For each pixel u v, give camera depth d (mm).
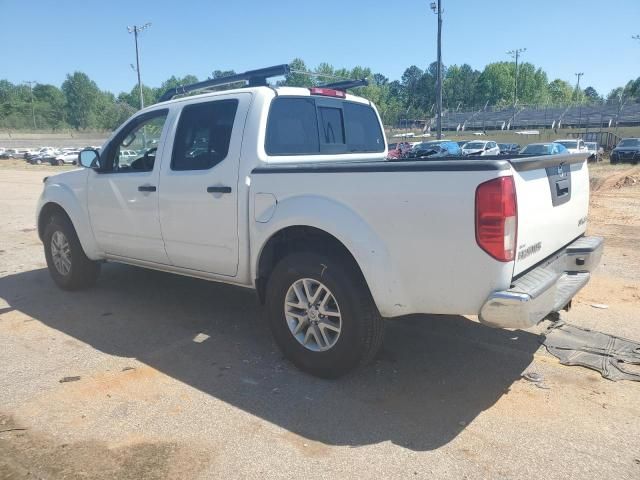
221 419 3412
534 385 3803
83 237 5652
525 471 2869
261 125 4234
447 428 3287
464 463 2943
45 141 89188
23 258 8086
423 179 3258
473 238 3127
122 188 5102
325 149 4898
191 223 4551
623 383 3799
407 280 3414
